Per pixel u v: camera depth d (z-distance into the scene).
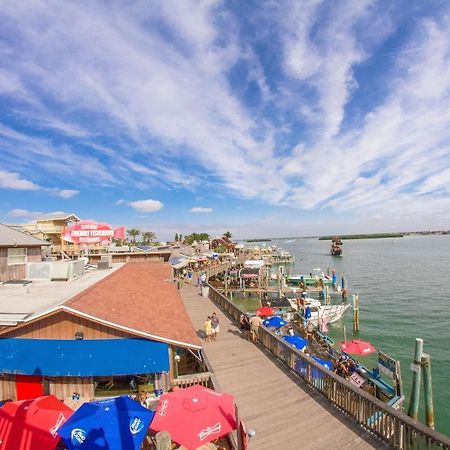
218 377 14.29
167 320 13.94
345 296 46.78
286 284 58.38
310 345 23.97
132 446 7.39
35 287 15.88
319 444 9.66
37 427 8.01
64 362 11.02
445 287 52.53
